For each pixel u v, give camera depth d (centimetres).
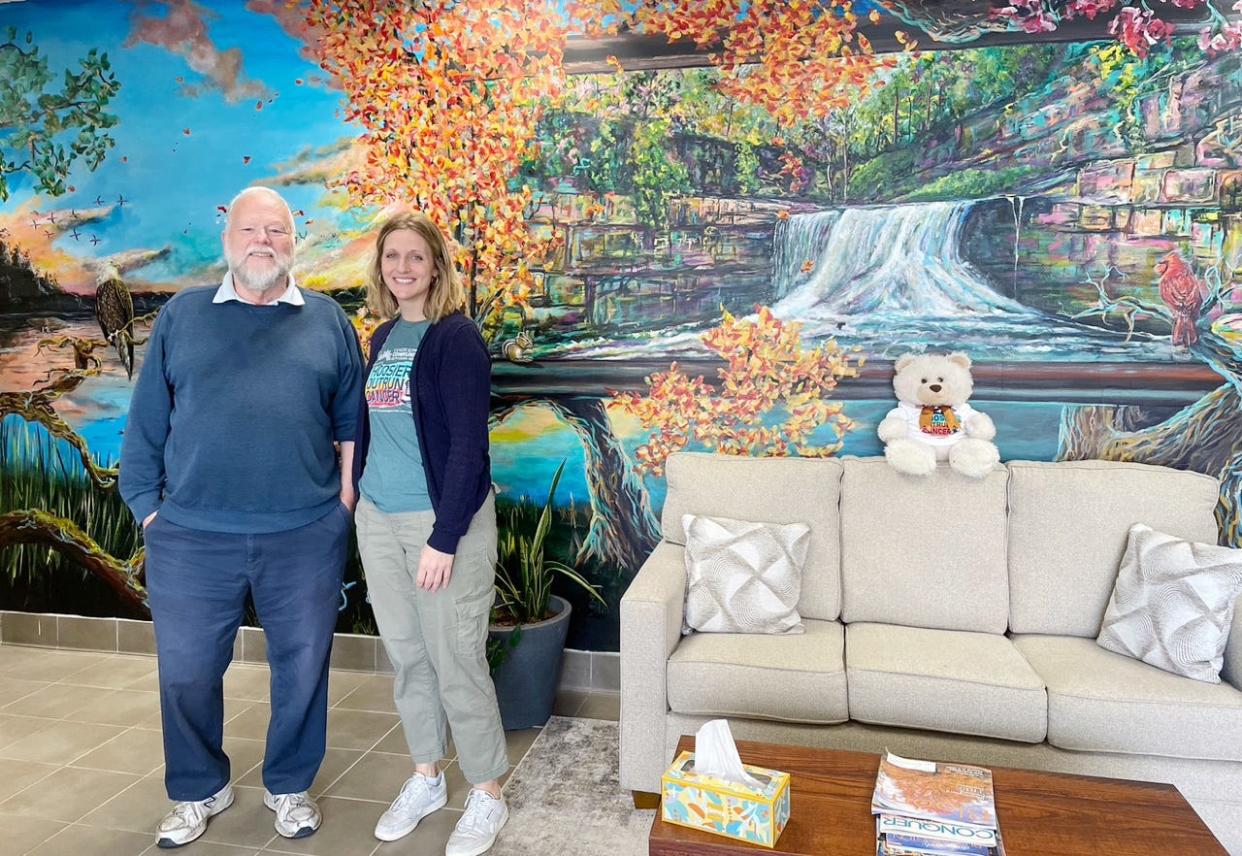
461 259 295
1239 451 256
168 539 200
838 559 254
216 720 212
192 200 311
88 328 322
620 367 289
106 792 228
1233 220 250
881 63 264
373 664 310
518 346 294
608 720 272
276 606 207
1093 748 195
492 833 204
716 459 267
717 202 278
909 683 203
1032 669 209
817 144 271
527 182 288
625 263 286
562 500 296
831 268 274
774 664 209
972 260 265
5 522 330
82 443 326
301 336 206
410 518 197
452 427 190
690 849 145
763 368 281
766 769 159
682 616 235
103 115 313
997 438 269
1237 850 191
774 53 270
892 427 262
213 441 195
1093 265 259
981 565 243
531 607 268
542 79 284
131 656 328
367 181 298
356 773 238
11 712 277
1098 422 263
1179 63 250
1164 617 208
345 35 295
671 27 275
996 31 258
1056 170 258
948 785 155
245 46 302
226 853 200
